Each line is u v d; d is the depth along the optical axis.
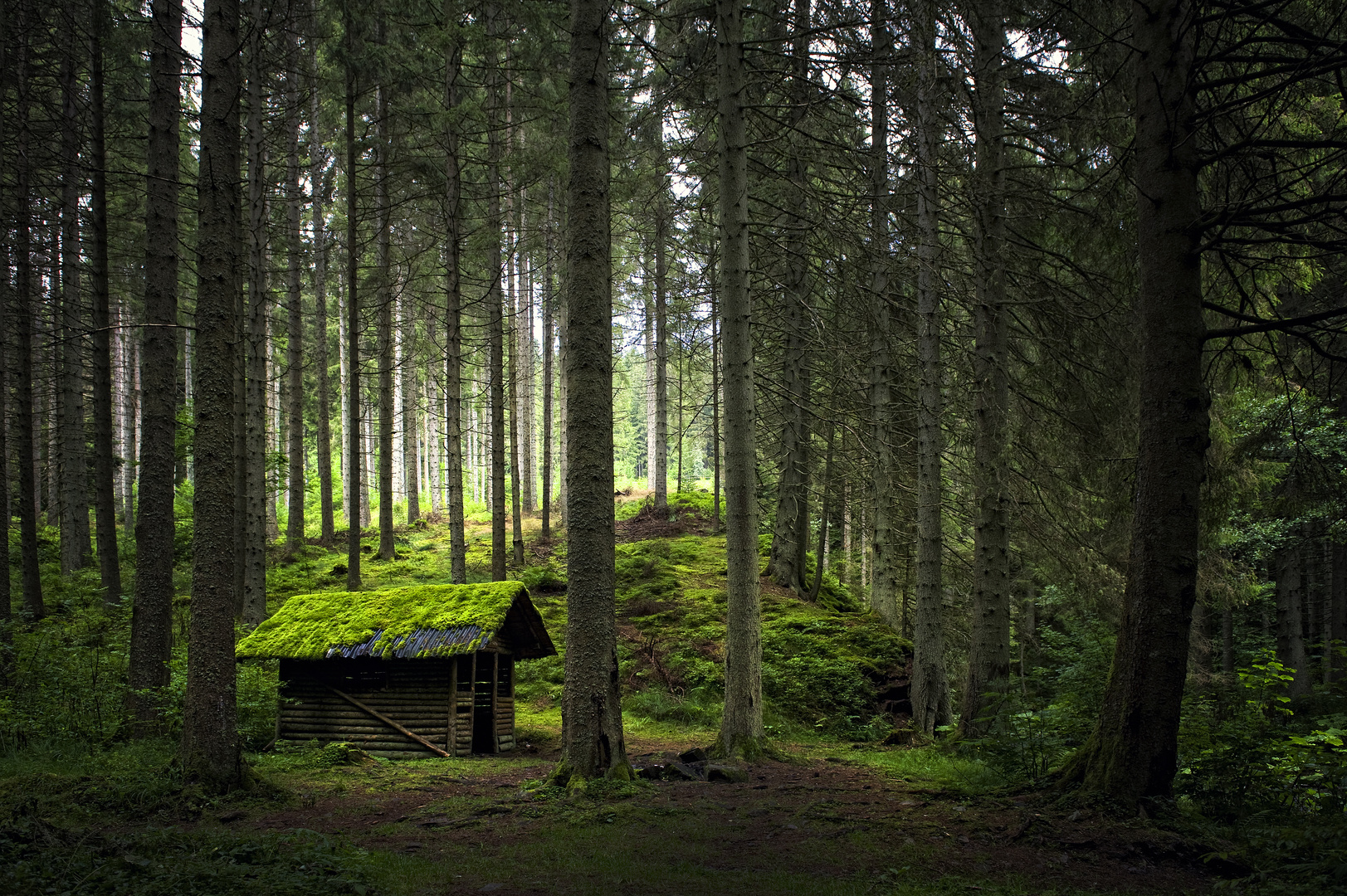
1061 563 13.06
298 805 8.32
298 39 22.52
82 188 18.72
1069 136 10.62
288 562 25.12
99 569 21.55
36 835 6.07
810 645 17.48
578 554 9.13
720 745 11.06
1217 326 9.62
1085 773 7.23
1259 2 6.10
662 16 11.26
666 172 14.57
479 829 7.31
